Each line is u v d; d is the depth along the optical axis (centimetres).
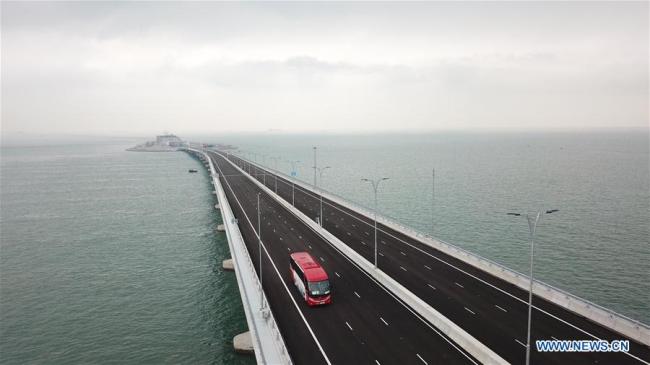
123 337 5516
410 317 4784
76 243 10000
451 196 15488
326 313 4903
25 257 8938
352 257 7000
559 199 14562
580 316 4594
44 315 6175
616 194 15425
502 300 5053
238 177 19225
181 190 18738
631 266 7950
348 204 11756
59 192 18488
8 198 16925
